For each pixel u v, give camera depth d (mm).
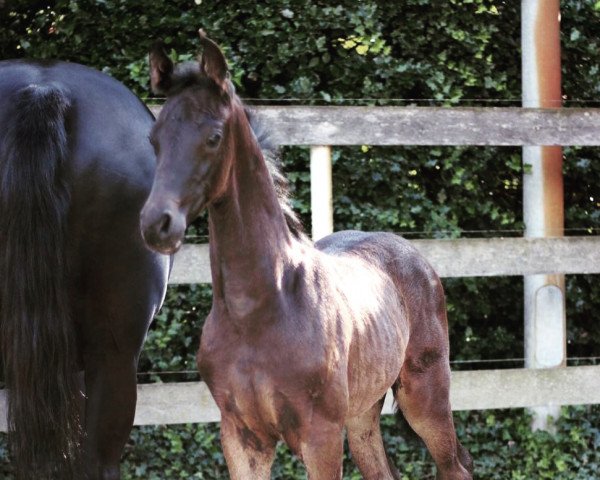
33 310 4809
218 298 4672
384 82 8695
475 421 8547
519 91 8953
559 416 8453
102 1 8219
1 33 8359
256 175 4551
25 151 4805
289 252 4734
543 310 8391
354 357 4957
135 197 5098
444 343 5957
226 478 8250
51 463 4895
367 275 5430
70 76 5195
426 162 8672
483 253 7742
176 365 8352
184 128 4109
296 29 8461
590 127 7961
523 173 8672
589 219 9070
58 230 4848
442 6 8641
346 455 8375
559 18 8633
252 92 8656
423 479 8461
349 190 8625
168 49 8477
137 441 8180
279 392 4578
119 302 5133
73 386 4914
